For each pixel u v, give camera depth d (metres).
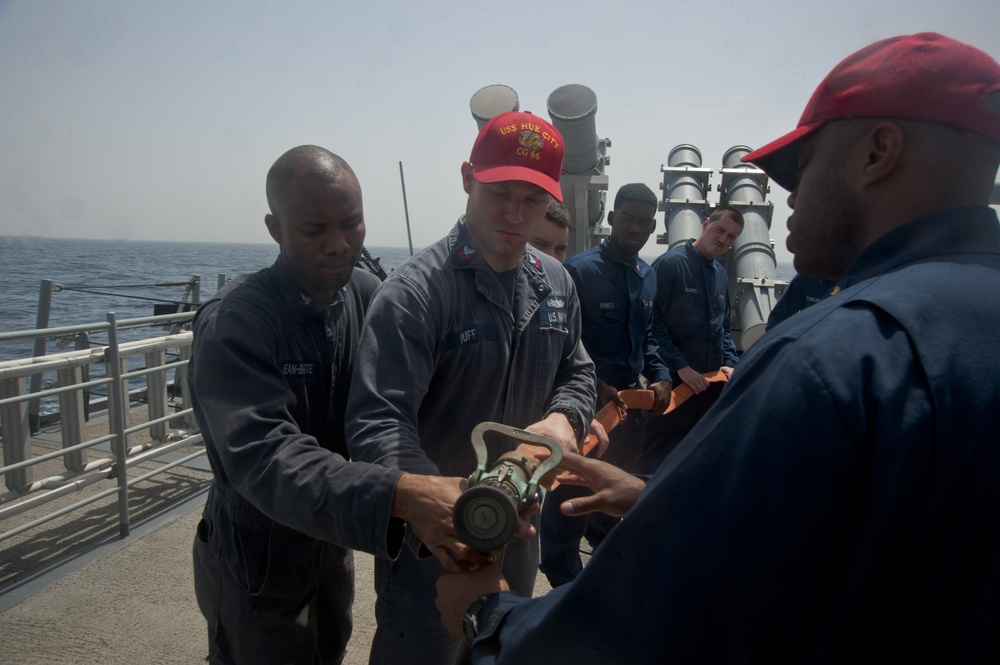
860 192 0.92
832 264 1.00
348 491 1.39
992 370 0.75
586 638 0.88
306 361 1.82
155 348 4.49
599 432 2.19
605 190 5.85
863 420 0.74
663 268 4.00
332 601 2.08
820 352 0.77
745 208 5.78
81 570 3.42
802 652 0.80
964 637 0.82
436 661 1.88
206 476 4.72
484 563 1.29
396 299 1.75
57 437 5.47
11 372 3.48
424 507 1.32
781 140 1.02
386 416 1.63
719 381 3.97
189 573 3.41
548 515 3.21
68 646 2.81
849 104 0.90
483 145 1.80
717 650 0.80
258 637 1.81
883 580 0.79
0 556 3.56
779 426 0.76
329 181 1.68
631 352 3.54
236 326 1.65
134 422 5.90
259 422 1.56
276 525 1.77
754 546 0.76
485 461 1.20
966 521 0.76
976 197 0.89
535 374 1.98
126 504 3.81
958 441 0.73
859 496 0.74
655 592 0.82
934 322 0.77
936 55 0.86
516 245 1.81
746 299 5.34
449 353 1.82
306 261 1.73
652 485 0.86
